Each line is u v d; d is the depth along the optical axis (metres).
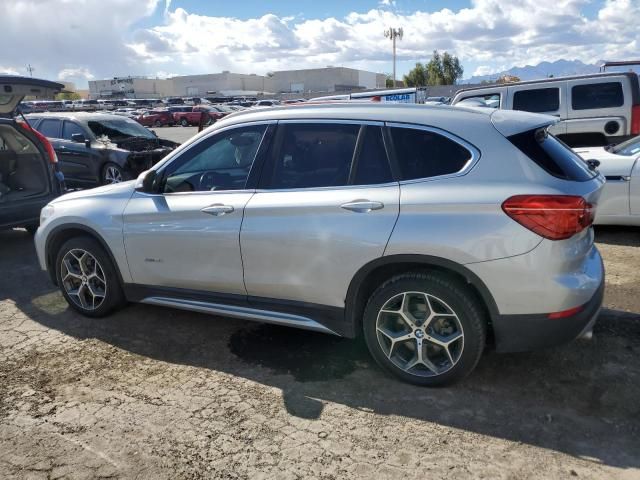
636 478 2.50
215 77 100.25
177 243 3.81
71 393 3.32
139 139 10.55
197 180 3.86
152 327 4.28
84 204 4.30
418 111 3.27
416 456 2.69
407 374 3.30
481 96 10.30
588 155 6.57
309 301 3.45
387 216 3.10
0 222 6.10
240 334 4.13
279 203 3.40
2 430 2.96
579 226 2.88
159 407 3.16
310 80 97.88
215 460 2.69
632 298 4.57
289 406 3.15
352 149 3.33
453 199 2.97
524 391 3.23
